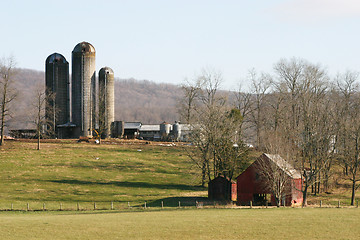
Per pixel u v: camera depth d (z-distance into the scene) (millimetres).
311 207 65688
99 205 69625
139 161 110688
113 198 77062
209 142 83250
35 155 110312
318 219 47562
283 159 73250
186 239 37875
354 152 83500
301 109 95438
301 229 41812
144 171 101375
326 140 78688
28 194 77375
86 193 80375
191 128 90375
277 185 69812
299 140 81125
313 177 76125
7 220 47250
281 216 50062
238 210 58688
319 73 100750
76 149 121188
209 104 89500
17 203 68938
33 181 87375
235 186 83188
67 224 44125
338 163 98750
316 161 77250
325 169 85312
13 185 83500
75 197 76875
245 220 46625
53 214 56375
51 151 116500
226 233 40031
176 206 69500
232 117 89688
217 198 78812
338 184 93062
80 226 43031
